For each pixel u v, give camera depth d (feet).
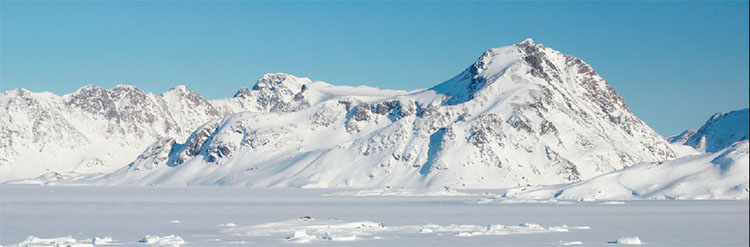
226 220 378.32
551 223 345.92
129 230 311.68
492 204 586.45
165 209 499.92
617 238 258.37
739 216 382.01
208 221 370.53
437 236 265.75
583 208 490.49
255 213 448.24
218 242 245.65
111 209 499.92
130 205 565.53
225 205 567.18
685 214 403.34
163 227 327.26
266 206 549.54
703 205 503.61
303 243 240.73
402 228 299.17
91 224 351.05
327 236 255.50
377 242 243.60
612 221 353.92
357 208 517.55
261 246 231.91
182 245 236.22
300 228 291.38
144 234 288.92
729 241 247.50
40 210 484.33
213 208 516.32
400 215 425.69
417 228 299.99
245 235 272.72
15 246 237.25
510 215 419.74
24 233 300.81
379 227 302.25
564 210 468.75
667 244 236.63
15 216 418.51
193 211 473.26
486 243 239.71
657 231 289.74
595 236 266.36
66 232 303.89
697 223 333.42
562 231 288.10
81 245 232.94
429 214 436.35
